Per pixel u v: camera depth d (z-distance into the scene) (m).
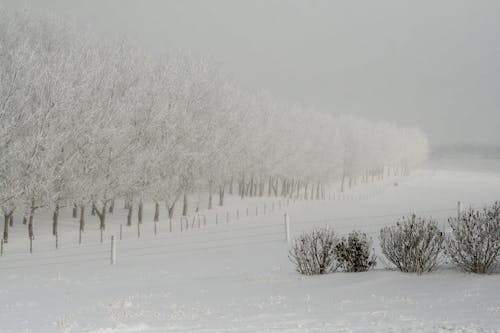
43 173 33.09
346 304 8.82
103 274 17.84
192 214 48.47
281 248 21.61
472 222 11.50
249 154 59.38
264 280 13.00
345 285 10.98
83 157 37.12
